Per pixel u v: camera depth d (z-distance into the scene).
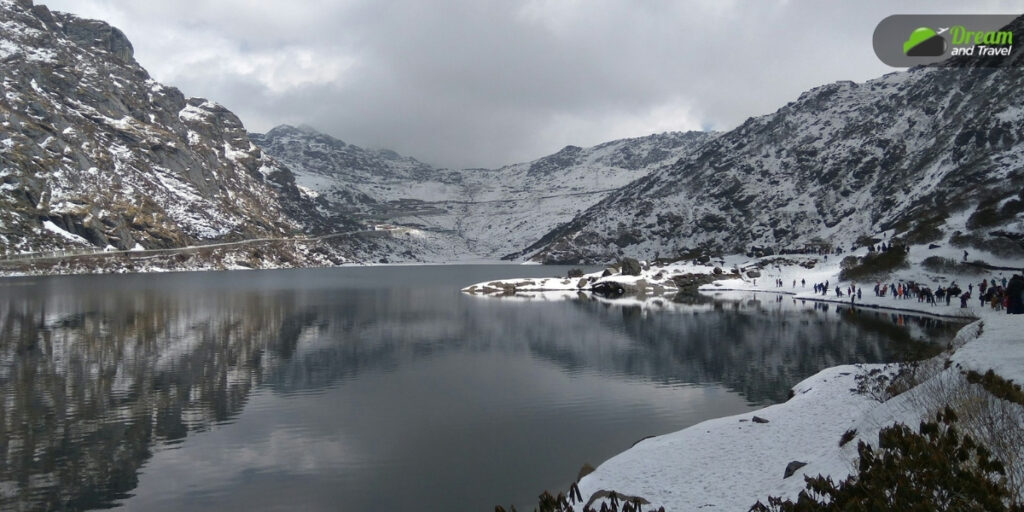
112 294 102.94
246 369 39.91
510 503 18.70
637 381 35.53
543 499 10.61
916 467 8.77
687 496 15.53
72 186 199.62
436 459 22.61
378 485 20.28
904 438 9.33
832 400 23.94
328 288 129.12
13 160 186.88
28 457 23.02
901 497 8.31
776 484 15.46
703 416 27.89
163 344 50.44
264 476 21.11
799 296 89.62
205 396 32.47
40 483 20.53
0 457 23.05
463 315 73.75
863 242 123.50
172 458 22.97
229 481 20.69
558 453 23.34
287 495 19.52
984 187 100.62
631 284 110.12
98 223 194.75
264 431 26.17
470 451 23.55
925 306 64.69
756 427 21.69
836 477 13.74
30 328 59.50
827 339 48.50
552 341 51.88
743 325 59.62
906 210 149.00
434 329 60.31
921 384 17.98
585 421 27.50
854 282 87.12
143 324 63.38
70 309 77.62
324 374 38.41
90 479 20.89
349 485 20.30
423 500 19.02
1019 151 127.12
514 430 26.27
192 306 83.19
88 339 52.69
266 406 30.36
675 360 41.84
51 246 176.88
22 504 18.89
